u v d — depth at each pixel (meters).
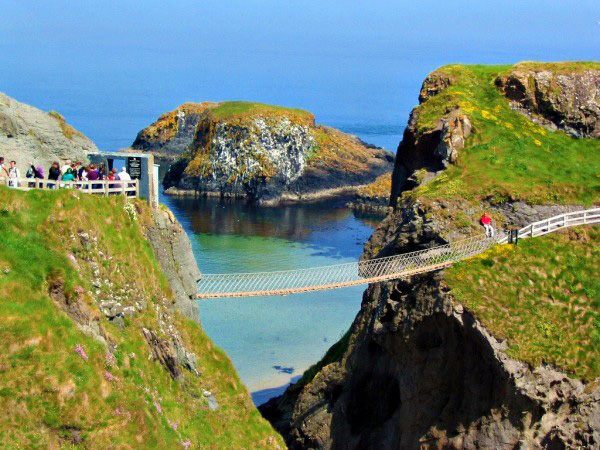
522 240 58.09
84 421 32.47
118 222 41.41
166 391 39.50
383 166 166.38
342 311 85.69
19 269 34.91
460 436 51.72
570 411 50.97
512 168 66.38
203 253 103.44
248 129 149.88
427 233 59.25
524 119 74.25
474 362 52.06
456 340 52.72
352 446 57.62
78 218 38.53
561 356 50.94
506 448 50.50
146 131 182.25
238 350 74.88
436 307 52.72
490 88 76.75
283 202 146.25
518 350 50.47
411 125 72.69
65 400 32.38
